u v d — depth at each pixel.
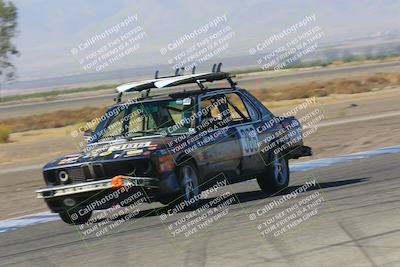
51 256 18.69
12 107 164.50
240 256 16.42
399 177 27.75
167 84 25.14
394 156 36.16
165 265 16.23
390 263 14.59
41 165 49.22
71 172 23.27
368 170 31.56
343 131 51.84
